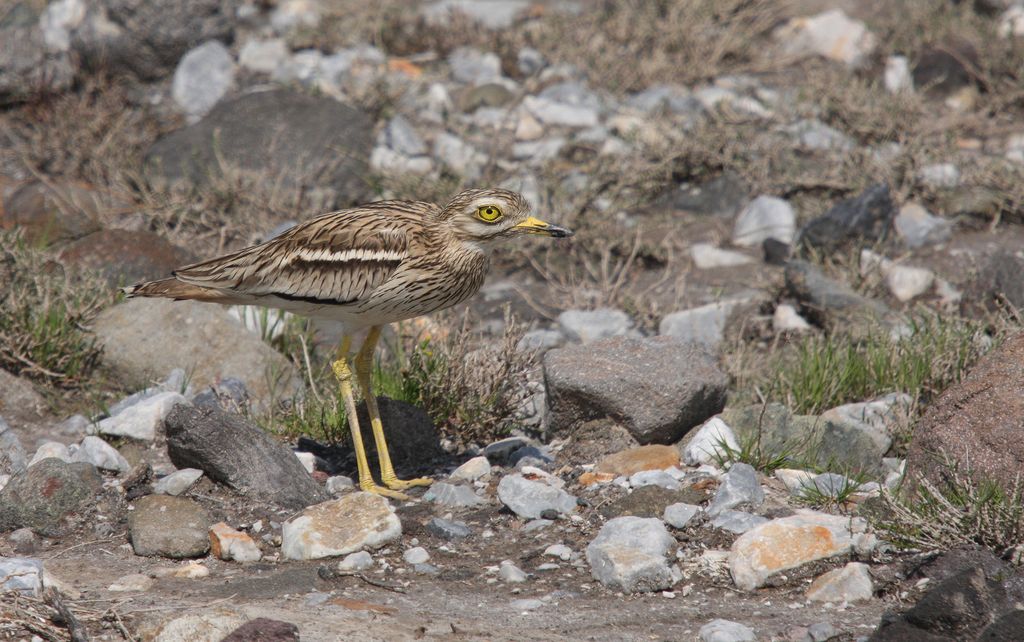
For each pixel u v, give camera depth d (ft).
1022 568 23.43
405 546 26.16
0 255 38.22
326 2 68.69
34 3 64.13
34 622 21.36
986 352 33.73
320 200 49.42
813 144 53.57
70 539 26.73
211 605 22.68
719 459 28.86
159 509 26.91
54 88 57.62
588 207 49.42
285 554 25.88
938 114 57.77
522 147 54.75
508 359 33.40
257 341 36.45
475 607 23.20
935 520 24.66
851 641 21.48
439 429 33.30
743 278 45.09
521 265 48.03
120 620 21.79
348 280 28.45
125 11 59.36
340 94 59.11
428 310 29.60
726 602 23.47
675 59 63.16
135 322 36.68
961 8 67.05
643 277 46.29
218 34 62.23
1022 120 57.67
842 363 35.37
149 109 57.67
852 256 44.09
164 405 32.63
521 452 31.07
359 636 21.36
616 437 30.78
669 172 51.60
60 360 35.78
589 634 21.91
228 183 48.32
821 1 71.46
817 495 27.14
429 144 55.47
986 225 48.08
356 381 34.27
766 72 63.62
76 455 30.22
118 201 48.88
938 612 21.35
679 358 31.58
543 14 69.67
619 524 25.68
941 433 26.68
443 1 71.10
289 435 32.99
